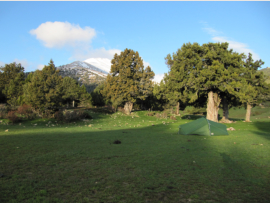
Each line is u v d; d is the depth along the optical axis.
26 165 7.77
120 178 6.48
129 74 46.81
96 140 14.48
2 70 63.03
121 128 25.61
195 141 14.40
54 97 32.22
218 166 7.91
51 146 11.66
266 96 32.16
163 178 6.54
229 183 6.13
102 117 40.62
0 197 4.99
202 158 9.19
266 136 16.30
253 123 30.48
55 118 32.00
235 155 9.70
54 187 5.70
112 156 9.49
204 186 5.91
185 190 5.62
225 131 17.78
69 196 5.14
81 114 35.12
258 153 9.99
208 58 30.98
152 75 49.91
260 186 5.91
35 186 5.72
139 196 5.18
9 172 6.91
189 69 32.09
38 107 31.98
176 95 36.03
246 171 7.25
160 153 10.25
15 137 14.59
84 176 6.66
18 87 51.22
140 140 14.86
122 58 48.41
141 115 48.44
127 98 48.34
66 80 61.88
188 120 41.34
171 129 24.28
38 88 31.50
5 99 56.22
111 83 48.97
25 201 4.82
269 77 32.09
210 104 32.81
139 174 6.91
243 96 27.80
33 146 11.44
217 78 29.06
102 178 6.52
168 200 5.00
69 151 10.38
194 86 30.50
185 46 33.84
